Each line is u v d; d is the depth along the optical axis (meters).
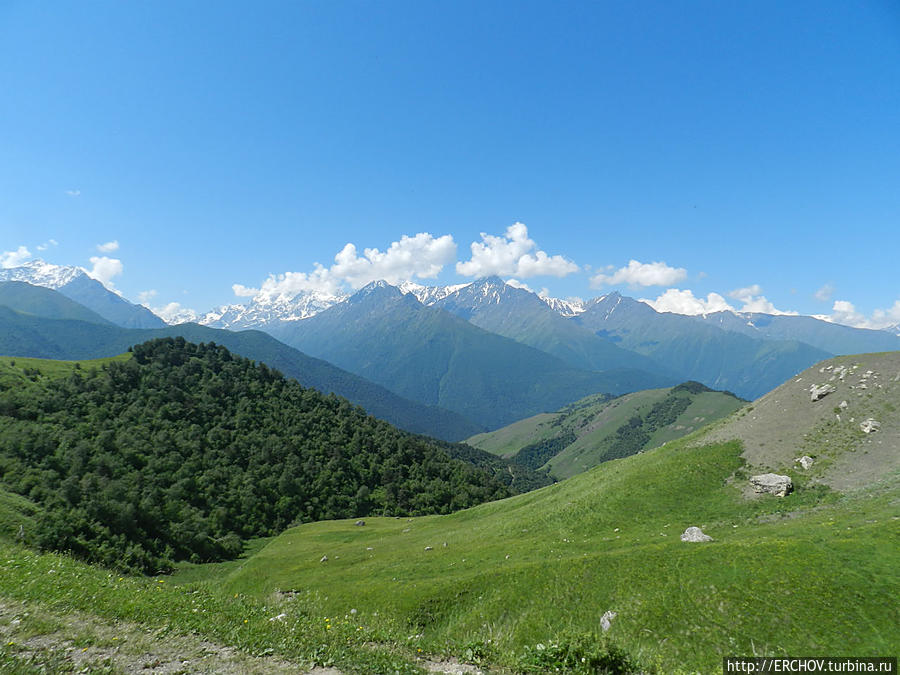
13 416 148.88
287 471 170.25
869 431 59.91
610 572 41.53
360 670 15.16
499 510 97.69
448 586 47.59
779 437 68.00
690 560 38.84
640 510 63.44
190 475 153.75
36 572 19.78
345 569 69.12
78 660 13.08
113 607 17.34
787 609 30.39
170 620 17.12
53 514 95.62
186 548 123.12
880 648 25.70
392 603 47.28
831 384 72.56
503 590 44.53
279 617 19.69
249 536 145.50
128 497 125.12
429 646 18.84
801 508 51.69
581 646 17.86
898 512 39.62
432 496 184.00
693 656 29.38
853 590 29.83
